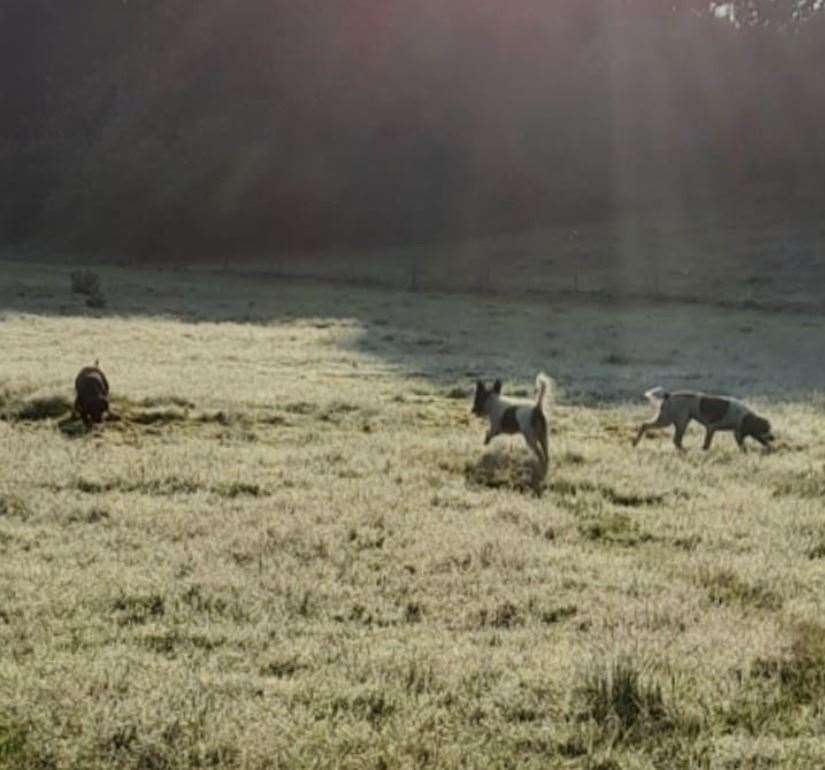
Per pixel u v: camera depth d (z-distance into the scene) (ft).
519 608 23.97
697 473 40.81
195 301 133.18
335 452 42.57
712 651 20.97
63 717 17.06
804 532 31.81
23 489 34.14
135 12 274.16
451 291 157.99
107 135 259.19
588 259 176.45
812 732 17.54
